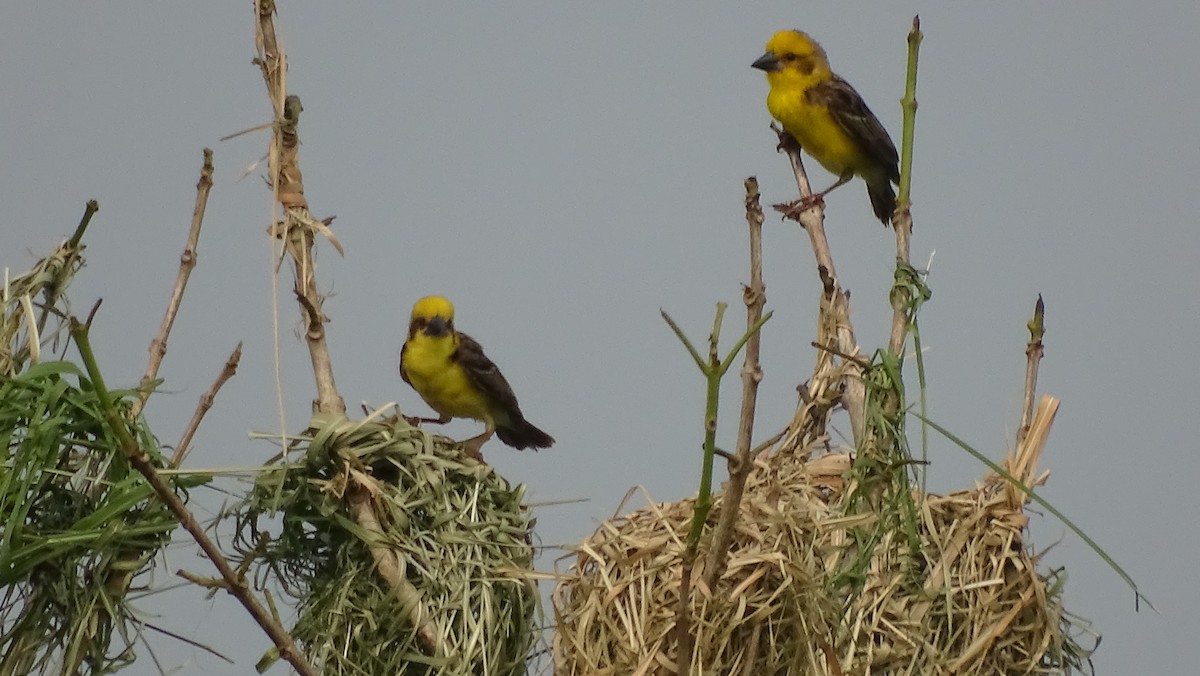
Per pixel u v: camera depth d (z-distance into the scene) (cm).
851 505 936
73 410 889
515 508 1036
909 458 930
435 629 970
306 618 983
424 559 982
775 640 904
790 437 1134
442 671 959
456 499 1010
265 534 802
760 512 956
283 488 980
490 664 978
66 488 902
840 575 908
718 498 979
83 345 750
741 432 757
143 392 905
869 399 937
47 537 866
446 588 980
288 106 999
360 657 972
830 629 911
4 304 938
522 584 1014
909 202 975
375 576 984
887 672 1009
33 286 947
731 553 938
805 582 898
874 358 942
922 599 1016
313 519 980
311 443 973
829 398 1138
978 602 1034
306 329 999
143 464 762
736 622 896
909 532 924
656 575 956
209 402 969
